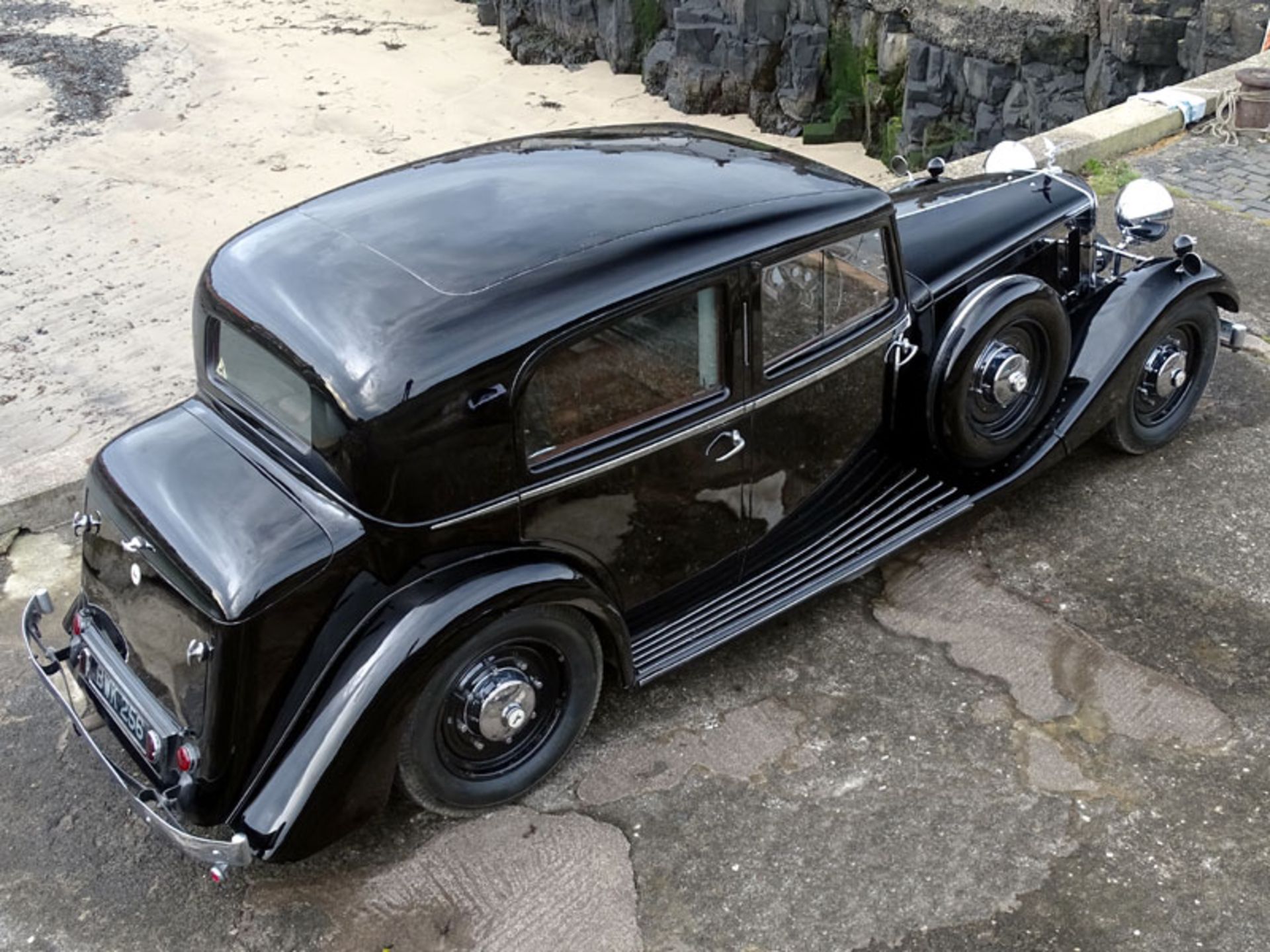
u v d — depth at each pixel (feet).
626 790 12.82
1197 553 16.01
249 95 101.55
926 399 15.08
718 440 13.07
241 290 12.05
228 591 10.52
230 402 12.46
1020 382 15.26
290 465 11.59
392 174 14.05
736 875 11.83
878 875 11.78
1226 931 11.10
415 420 10.71
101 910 11.82
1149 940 11.05
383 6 127.65
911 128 83.71
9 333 61.36
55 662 12.98
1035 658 14.40
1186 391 17.87
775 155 14.66
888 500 15.51
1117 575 15.70
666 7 102.37
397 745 11.10
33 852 12.47
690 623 13.74
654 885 11.76
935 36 79.97
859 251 13.91
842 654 14.57
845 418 14.64
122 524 11.75
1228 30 53.67
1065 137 28.81
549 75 107.55
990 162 20.18
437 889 11.78
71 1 129.39
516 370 11.14
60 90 101.40
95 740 13.74
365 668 10.77
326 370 10.83
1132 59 63.67
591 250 11.90
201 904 11.80
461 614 11.03
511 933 11.33
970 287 16.02
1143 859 11.83
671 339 12.28
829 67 91.97
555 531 12.09
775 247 12.70
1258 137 29.63
